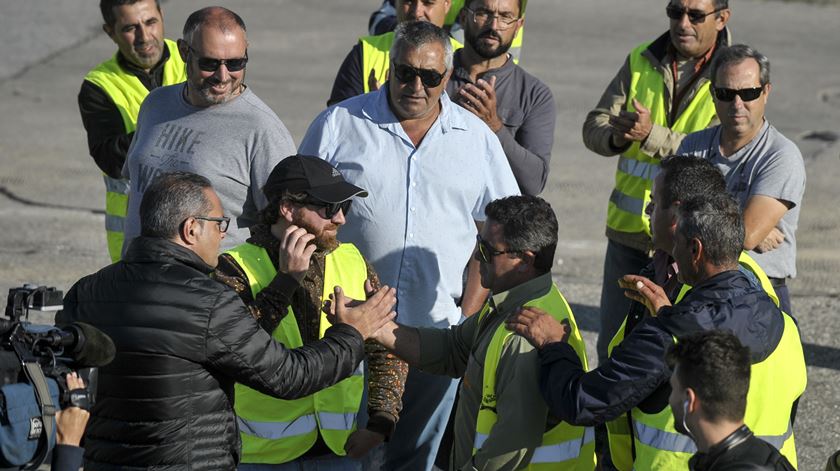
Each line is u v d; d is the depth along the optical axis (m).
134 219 21.78
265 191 18.09
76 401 13.48
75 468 13.42
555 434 17.12
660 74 26.95
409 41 20.41
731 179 23.67
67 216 43.19
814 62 76.00
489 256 17.52
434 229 21.08
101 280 15.79
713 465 13.41
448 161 21.08
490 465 16.92
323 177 17.95
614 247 27.31
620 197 27.03
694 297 16.14
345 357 16.70
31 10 83.75
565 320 17.42
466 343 18.78
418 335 18.81
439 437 22.12
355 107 21.33
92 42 76.06
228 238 21.17
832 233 43.62
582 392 15.90
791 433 16.80
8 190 46.00
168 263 15.70
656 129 25.58
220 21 20.80
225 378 15.94
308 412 18.17
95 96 26.44
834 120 61.44
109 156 26.12
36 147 52.28
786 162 23.17
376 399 18.83
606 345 27.44
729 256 16.23
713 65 23.55
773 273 23.86
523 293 17.50
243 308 15.79
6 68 68.44
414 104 20.61
